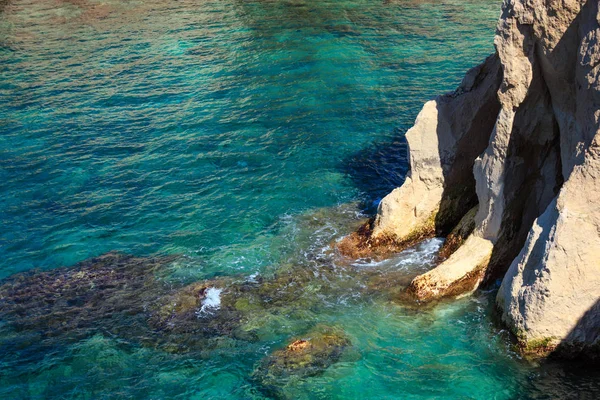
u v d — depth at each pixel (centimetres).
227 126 2788
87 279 1867
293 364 1517
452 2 4272
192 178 2409
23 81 3294
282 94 3066
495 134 1633
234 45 3703
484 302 1666
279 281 1800
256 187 2323
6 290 1833
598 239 1375
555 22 1449
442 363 1498
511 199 1658
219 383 1478
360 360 1519
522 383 1434
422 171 1873
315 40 3728
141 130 2783
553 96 1545
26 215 2214
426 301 1675
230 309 1702
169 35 3891
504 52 1552
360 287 1755
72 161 2559
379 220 1916
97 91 3162
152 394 1461
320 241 1973
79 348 1600
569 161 1498
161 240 2047
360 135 2656
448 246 1841
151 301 1755
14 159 2577
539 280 1420
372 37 3728
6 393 1480
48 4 4562
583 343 1445
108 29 4022
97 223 2158
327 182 2327
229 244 2002
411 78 3158
